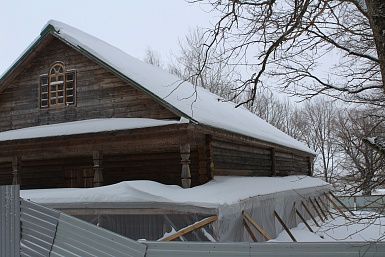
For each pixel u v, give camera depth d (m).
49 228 5.70
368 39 7.43
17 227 5.88
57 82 13.96
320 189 21.12
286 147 19.39
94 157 12.27
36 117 14.27
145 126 11.16
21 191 12.25
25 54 14.14
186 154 10.90
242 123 16.61
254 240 10.09
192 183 12.70
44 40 13.95
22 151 13.50
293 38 6.54
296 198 16.36
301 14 5.99
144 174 13.73
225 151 13.45
